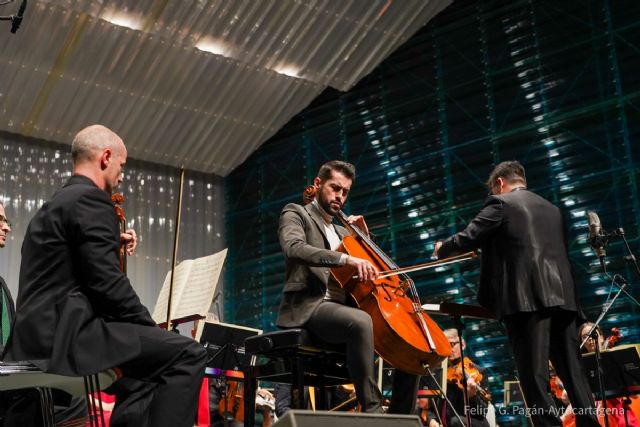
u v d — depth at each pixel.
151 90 9.28
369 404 3.42
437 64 9.33
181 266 5.46
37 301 2.68
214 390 6.13
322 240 3.94
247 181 10.76
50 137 9.51
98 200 2.79
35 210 9.30
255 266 10.40
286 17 8.89
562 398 5.68
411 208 9.13
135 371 2.76
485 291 3.76
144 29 8.56
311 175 10.12
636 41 8.02
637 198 7.67
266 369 3.85
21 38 8.20
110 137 3.03
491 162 8.67
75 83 8.91
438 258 3.89
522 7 8.84
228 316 10.46
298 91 10.02
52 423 3.22
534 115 8.51
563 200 8.12
